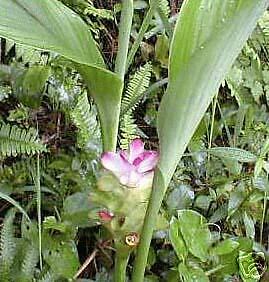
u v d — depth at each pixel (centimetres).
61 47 39
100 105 44
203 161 67
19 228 59
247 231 60
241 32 36
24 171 60
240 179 64
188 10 38
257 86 76
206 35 38
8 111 67
